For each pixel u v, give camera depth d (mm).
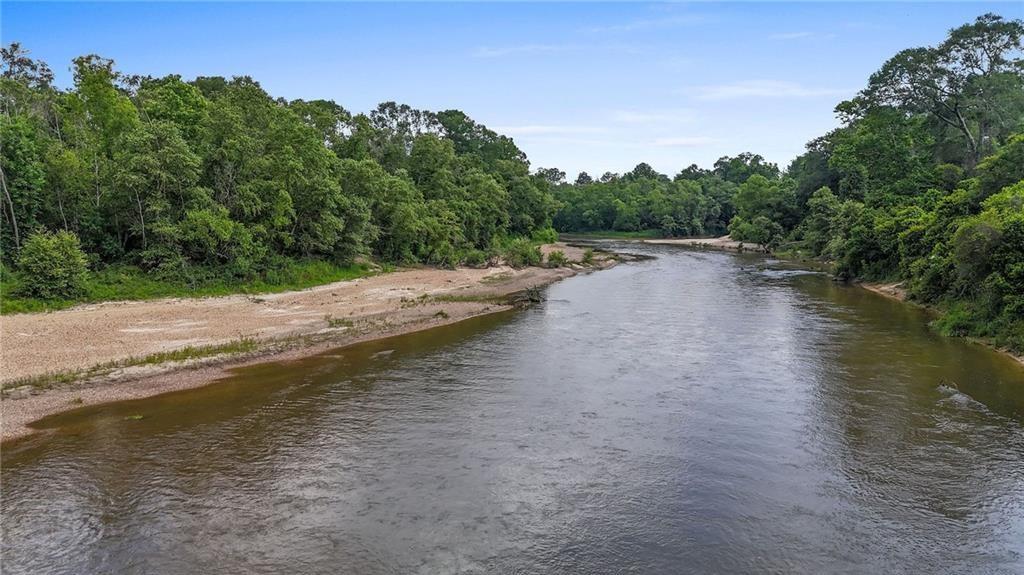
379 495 13562
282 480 14289
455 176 83062
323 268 48781
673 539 11852
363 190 56594
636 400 19984
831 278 55469
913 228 41031
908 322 32812
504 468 14953
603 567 10984
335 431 17359
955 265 31844
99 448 16047
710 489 13844
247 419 18266
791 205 98188
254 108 49969
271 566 10969
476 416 18578
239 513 12781
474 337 29828
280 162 45812
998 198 32562
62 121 44844
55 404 19281
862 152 59656
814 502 13242
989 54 52469
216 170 42812
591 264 70062
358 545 11602
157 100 48125
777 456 15570
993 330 27328
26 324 28328
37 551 11398
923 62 54125
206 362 24031
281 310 35094
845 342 27969
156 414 18609
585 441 16609
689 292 46375
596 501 13320
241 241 40906
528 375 23000
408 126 97875
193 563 11062
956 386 21078
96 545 11609
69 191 37656
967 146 57344
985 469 14719
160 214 38688
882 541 11766
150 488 13883
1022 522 12383
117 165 38344
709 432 17188
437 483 14148
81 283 33625
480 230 78188
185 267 38656
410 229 58812
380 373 23312
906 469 14758
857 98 59438
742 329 31359
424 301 39625
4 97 43219
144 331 28359
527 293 45438
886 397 19969
